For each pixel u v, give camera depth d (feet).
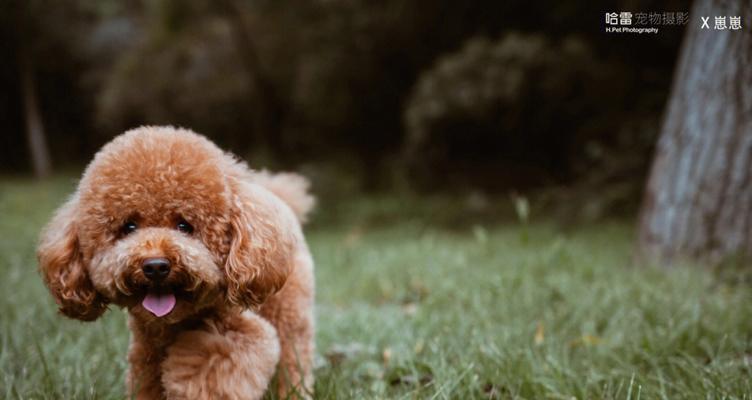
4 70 61.72
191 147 6.57
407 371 9.37
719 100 13.83
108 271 6.07
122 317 11.60
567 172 32.86
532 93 30.73
